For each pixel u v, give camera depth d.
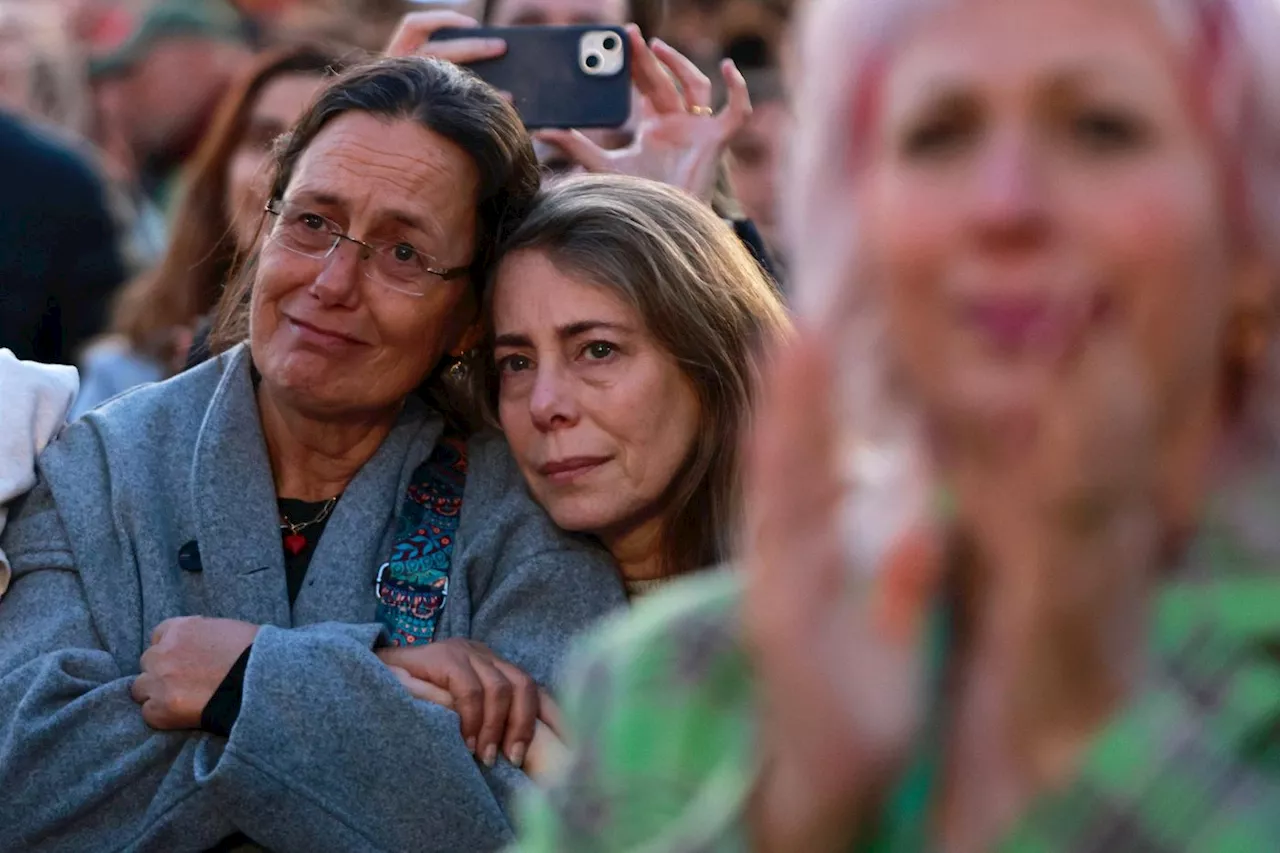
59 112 8.70
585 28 4.88
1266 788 1.32
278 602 3.90
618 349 3.84
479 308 4.15
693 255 3.89
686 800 1.61
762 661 1.48
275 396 4.04
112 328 6.33
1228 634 1.36
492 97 4.08
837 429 1.47
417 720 3.60
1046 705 1.39
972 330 1.41
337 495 4.14
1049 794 1.39
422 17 4.91
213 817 3.56
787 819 1.47
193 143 8.89
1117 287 1.39
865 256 1.48
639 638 1.70
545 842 1.70
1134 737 1.36
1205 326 1.40
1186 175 1.41
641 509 3.91
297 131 4.09
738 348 3.90
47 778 3.61
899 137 1.47
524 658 3.84
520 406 3.94
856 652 1.46
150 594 3.88
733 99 5.09
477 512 4.07
